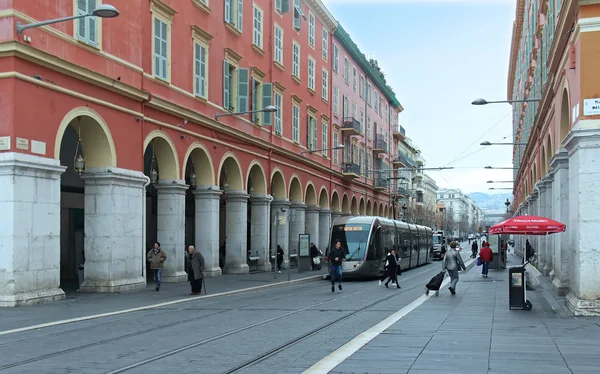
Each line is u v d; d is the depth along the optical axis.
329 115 50.56
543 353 9.57
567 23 16.38
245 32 33.28
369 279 33.28
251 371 8.46
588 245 14.34
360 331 12.48
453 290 21.22
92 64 19.78
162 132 24.12
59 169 17.78
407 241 42.81
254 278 29.52
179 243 25.47
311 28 46.22
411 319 14.09
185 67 26.28
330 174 50.00
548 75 22.66
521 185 57.72
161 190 25.23
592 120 14.42
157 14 23.94
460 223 184.50
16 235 16.27
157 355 9.68
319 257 38.94
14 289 16.16
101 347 10.44
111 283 20.36
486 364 8.68
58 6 18.28
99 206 20.50
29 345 10.62
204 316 15.12
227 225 32.38
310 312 16.08
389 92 75.69
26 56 16.70
